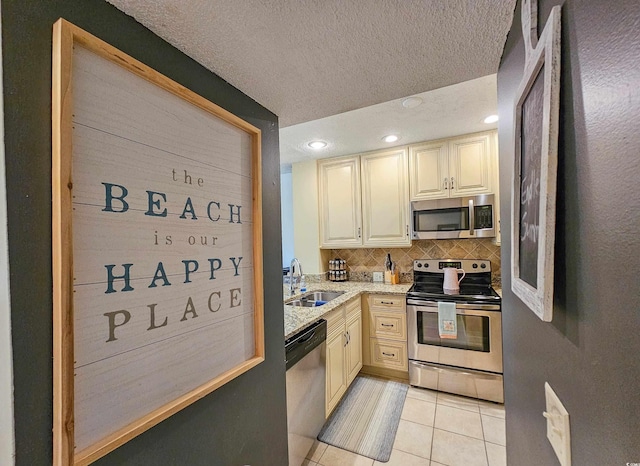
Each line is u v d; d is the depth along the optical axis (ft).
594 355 1.29
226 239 3.10
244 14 2.32
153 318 2.32
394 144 9.32
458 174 8.69
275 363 3.93
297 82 3.38
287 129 7.86
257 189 3.53
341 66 3.11
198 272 2.75
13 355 1.62
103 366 1.98
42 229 1.74
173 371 2.48
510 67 2.66
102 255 1.99
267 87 3.46
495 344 7.59
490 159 8.31
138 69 2.22
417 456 5.89
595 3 1.19
